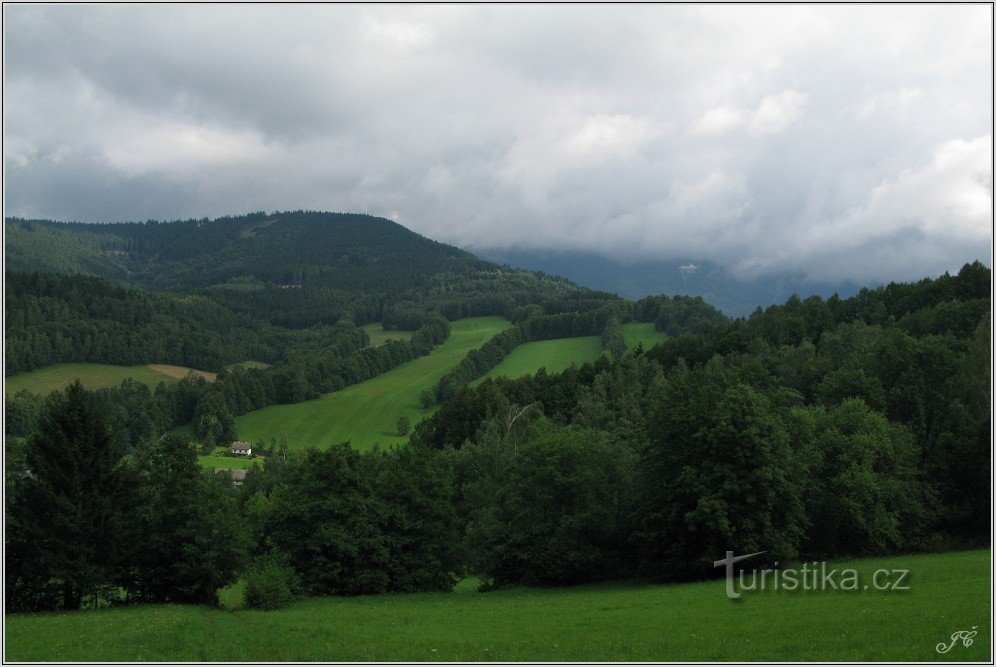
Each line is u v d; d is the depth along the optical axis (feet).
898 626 98.89
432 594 187.32
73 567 149.07
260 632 122.11
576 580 194.70
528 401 465.88
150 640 110.93
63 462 157.17
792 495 172.86
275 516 192.65
